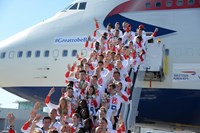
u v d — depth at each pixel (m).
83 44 16.59
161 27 15.88
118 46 12.16
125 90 10.28
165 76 15.37
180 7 16.08
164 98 15.46
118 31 12.96
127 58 10.84
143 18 16.20
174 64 15.41
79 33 16.92
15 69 17.38
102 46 13.16
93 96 9.40
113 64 10.80
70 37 16.98
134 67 11.50
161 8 16.27
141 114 16.12
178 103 15.41
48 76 16.73
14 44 17.95
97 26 15.29
